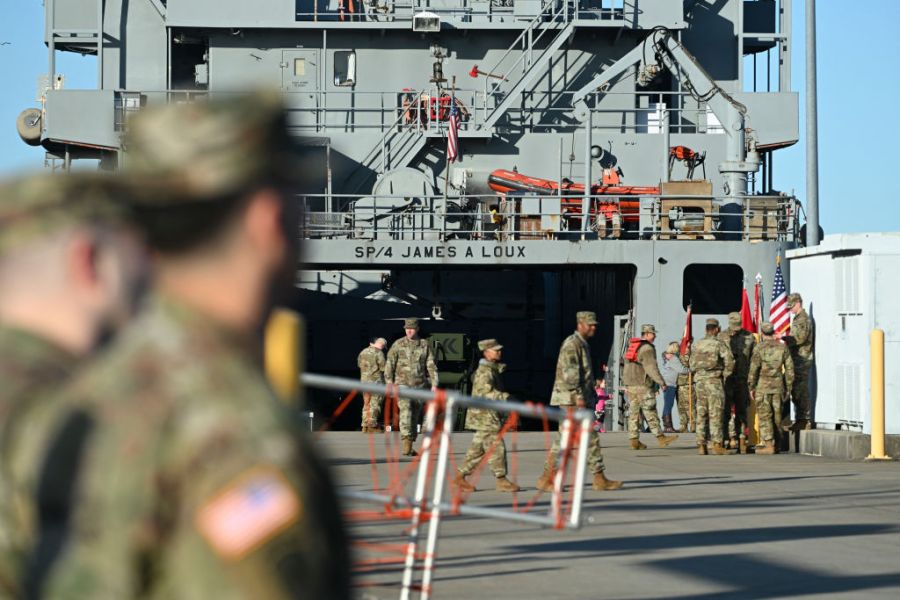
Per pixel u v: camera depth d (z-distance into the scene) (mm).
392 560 19484
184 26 72062
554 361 78500
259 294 3959
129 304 4375
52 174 4363
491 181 72250
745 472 38688
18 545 3945
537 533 25125
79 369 4383
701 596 18281
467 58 74688
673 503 30484
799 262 48156
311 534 3506
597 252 65688
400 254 65875
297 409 3881
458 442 50906
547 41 75438
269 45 73750
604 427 68625
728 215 65750
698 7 78312
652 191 71312
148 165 3834
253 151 3850
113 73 75625
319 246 65750
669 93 70500
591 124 69500
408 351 44594
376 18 74562
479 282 80312
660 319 65500
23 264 4406
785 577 20000
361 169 73562
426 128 73312
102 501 3576
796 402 46906
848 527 26109
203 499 3465
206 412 3602
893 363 42531
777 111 76312
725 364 45750
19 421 4102
